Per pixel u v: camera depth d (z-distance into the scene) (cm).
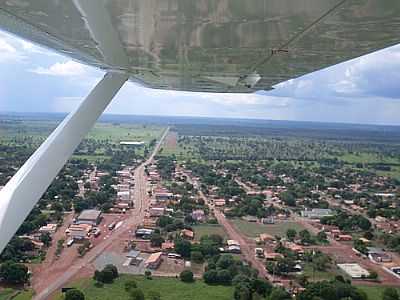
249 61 406
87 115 435
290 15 254
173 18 269
